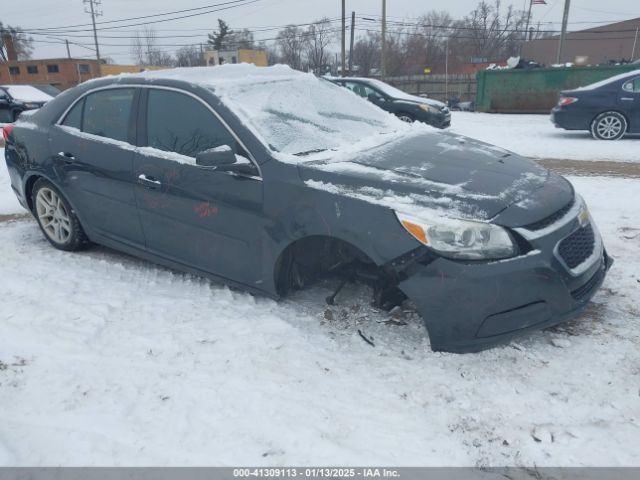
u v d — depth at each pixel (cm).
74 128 433
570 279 282
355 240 291
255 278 342
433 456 229
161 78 385
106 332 330
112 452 234
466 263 270
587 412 251
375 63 5750
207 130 352
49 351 310
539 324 280
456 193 288
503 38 5731
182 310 355
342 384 276
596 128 1105
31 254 471
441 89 3019
